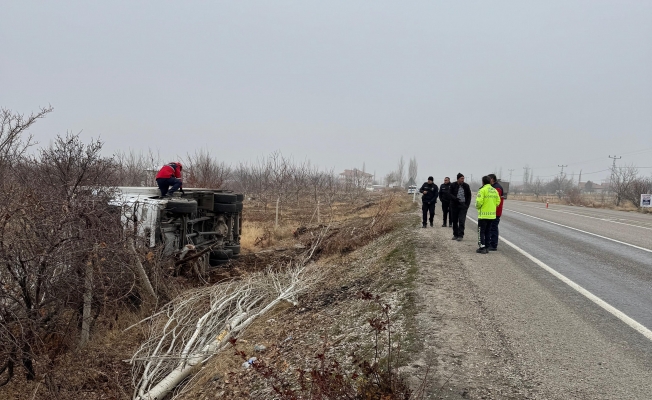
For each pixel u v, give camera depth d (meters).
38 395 5.85
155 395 5.77
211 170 22.73
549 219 20.72
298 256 14.63
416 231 14.68
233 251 13.16
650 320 5.82
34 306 5.68
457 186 12.62
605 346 4.98
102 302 6.76
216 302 8.25
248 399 4.99
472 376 4.36
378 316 6.34
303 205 35.06
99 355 6.66
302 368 5.23
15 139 9.44
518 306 6.41
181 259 9.97
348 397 3.83
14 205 5.65
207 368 6.32
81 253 5.98
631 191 39.44
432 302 6.61
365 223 19.05
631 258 10.12
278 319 8.11
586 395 3.96
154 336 7.13
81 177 6.77
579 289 7.32
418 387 4.15
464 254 10.49
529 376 4.32
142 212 9.03
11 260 5.39
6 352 5.48
